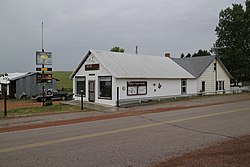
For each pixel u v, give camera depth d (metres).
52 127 13.13
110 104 25.33
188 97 31.59
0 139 10.15
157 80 29.09
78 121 15.23
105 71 26.00
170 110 19.66
